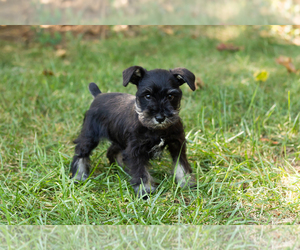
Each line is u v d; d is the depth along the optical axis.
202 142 4.21
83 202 2.89
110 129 3.65
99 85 5.80
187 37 8.81
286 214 2.91
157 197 3.00
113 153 3.99
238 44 8.27
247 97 5.34
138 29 9.52
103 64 6.94
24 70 6.81
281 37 8.90
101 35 9.13
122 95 3.78
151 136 3.25
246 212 2.96
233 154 3.94
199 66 6.95
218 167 3.61
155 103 3.04
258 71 6.57
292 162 3.82
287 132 4.32
